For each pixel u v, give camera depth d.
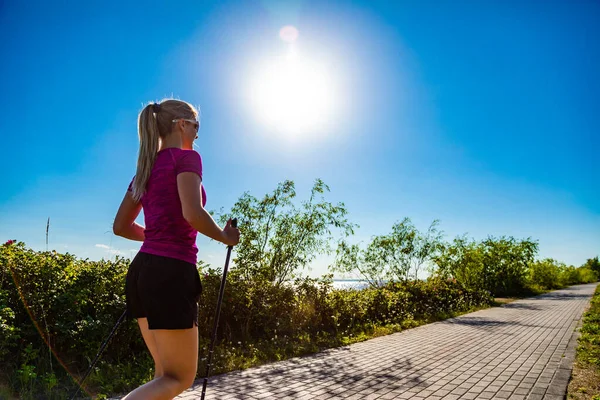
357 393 4.88
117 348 5.58
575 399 4.67
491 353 7.34
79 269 5.85
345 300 10.23
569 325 11.22
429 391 4.98
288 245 9.98
